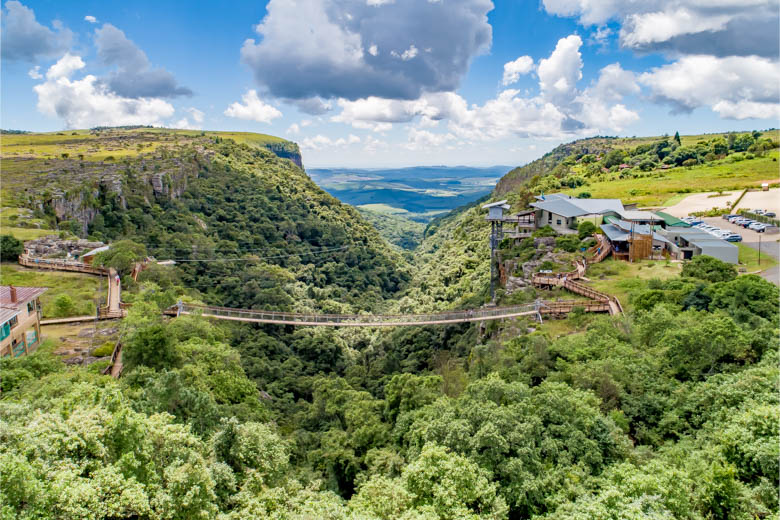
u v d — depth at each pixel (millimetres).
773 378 29797
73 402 26422
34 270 71000
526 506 24391
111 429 22625
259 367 69812
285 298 104062
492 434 25922
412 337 86812
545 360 42094
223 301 96938
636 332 44469
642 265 74250
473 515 21906
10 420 23531
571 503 22609
